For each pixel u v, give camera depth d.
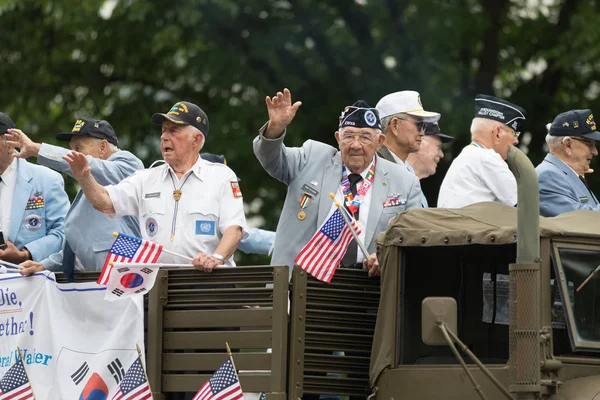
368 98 44.12
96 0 49.31
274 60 45.28
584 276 18.48
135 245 21.69
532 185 18.17
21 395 22.30
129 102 49.09
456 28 44.94
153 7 47.56
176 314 21.31
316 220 22.69
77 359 22.34
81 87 50.41
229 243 22.52
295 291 20.20
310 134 44.16
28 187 25.89
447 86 43.56
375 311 20.67
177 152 22.83
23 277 23.28
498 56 46.25
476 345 19.84
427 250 20.14
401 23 44.94
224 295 20.81
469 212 19.73
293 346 20.06
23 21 50.66
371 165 22.91
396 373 19.44
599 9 46.66
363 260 22.12
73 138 26.05
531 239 18.06
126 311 21.78
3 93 50.75
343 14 45.12
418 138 25.11
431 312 17.56
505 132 24.94
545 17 47.53
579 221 19.42
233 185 23.02
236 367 20.42
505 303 19.55
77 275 23.52
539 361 17.75
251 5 45.34
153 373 21.33
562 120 24.67
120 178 25.02
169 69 49.31
